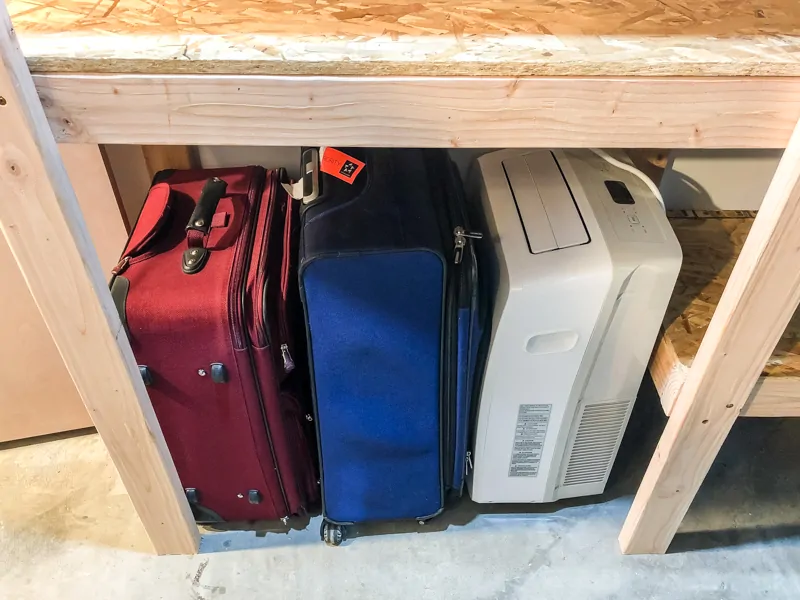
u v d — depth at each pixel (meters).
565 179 1.07
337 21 0.75
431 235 0.93
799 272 0.81
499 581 1.18
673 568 1.19
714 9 0.80
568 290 0.95
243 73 0.70
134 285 0.96
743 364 0.91
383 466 1.15
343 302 0.94
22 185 0.75
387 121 0.74
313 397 1.06
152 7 0.77
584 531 1.25
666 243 0.96
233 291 0.95
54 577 1.18
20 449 1.37
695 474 1.06
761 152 1.21
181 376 1.00
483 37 0.73
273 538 1.24
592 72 0.71
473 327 1.01
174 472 1.12
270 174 1.19
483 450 1.17
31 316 1.17
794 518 1.26
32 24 0.73
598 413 1.13
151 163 1.24
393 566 1.20
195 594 1.16
